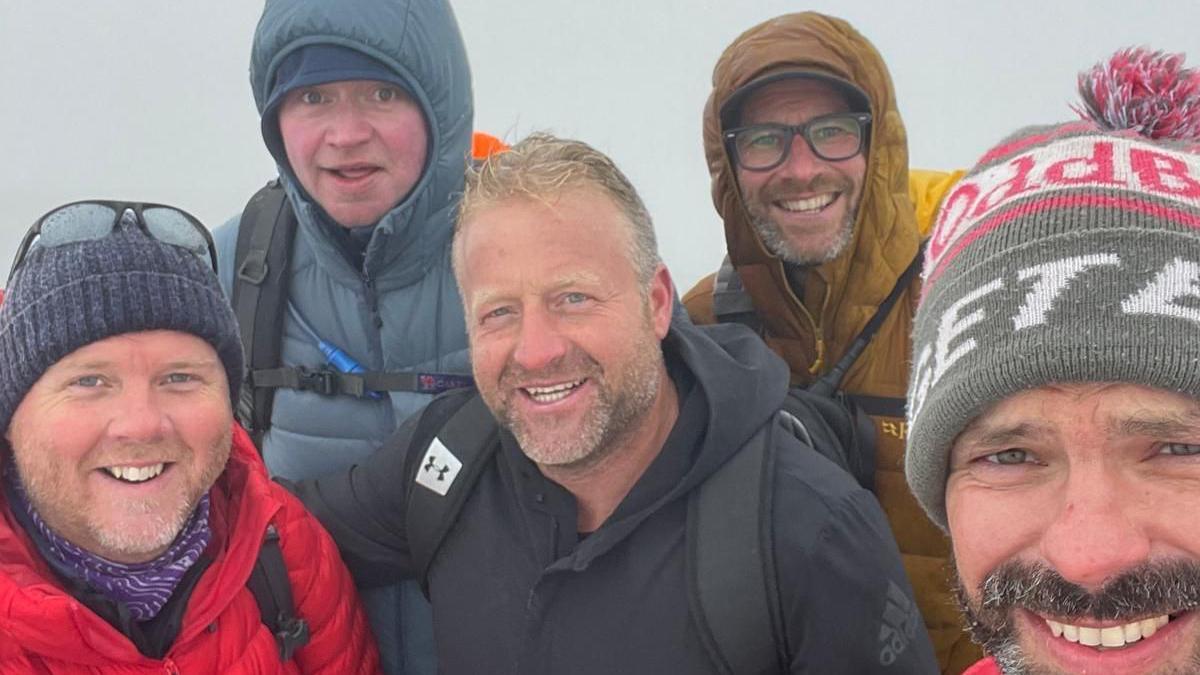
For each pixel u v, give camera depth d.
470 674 0.82
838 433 1.05
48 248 0.72
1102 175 0.48
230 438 0.77
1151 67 0.53
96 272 0.71
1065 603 0.46
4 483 0.74
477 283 0.77
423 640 1.00
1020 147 0.54
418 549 0.86
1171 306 0.44
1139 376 0.43
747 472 0.78
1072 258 0.46
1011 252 0.48
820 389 1.13
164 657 0.73
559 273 0.75
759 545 0.74
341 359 1.05
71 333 0.70
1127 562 0.44
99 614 0.71
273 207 1.12
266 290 1.07
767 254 1.20
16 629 0.67
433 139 1.05
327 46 1.00
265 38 1.03
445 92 1.05
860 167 1.16
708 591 0.74
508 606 0.81
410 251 1.04
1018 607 0.48
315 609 0.85
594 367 0.76
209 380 0.76
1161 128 0.52
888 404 1.12
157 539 0.72
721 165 1.24
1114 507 0.45
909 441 0.53
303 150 1.04
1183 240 0.45
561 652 0.78
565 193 0.76
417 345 1.05
